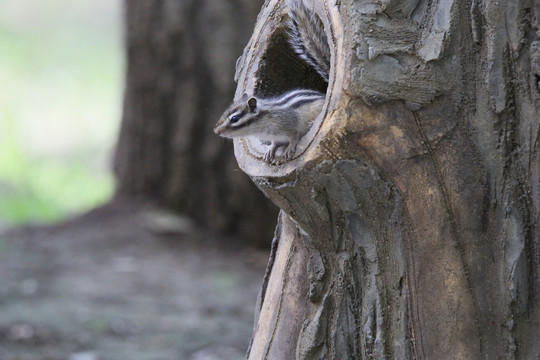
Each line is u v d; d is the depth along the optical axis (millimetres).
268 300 8703
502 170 7270
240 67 9141
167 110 20625
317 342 8062
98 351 14141
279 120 8156
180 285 17672
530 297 7305
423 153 7227
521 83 7199
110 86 39844
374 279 7672
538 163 7219
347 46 7086
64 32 44469
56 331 14922
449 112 7215
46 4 46656
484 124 7254
